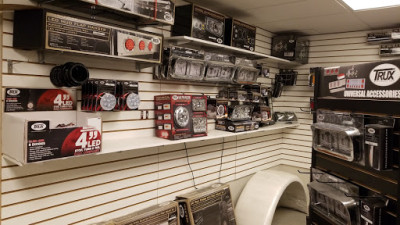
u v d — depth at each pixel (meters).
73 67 1.79
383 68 1.85
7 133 1.70
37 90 1.90
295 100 4.77
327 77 2.41
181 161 3.11
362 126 1.97
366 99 1.98
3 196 1.84
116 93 2.17
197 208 2.86
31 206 1.98
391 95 1.80
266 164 4.60
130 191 2.62
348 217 1.97
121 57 2.02
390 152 1.77
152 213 2.51
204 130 2.79
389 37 3.90
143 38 2.16
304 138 4.69
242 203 3.51
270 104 4.49
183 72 2.73
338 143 2.13
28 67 1.88
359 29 4.16
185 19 2.77
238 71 3.37
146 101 2.67
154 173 2.83
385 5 3.04
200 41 2.74
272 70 4.56
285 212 4.44
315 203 2.39
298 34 4.61
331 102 2.35
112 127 2.42
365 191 2.02
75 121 2.10
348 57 4.32
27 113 1.86
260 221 3.22
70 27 1.71
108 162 2.44
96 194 2.36
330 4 3.07
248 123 3.39
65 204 2.17
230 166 3.83
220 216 3.08
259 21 3.85
